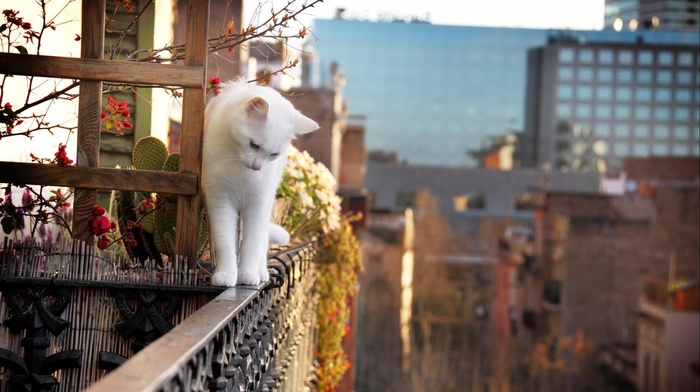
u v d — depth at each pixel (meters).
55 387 3.77
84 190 3.89
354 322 10.53
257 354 3.77
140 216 4.13
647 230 29.23
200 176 3.89
